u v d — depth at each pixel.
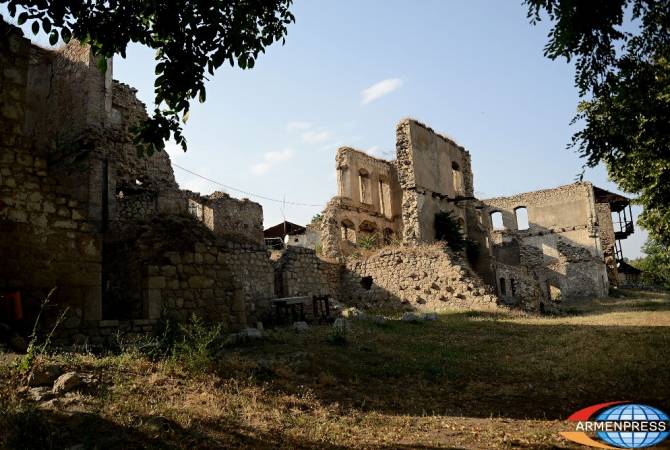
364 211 32.31
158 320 9.58
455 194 30.05
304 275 20.92
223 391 6.32
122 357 6.96
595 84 7.80
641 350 9.99
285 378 7.53
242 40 6.48
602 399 7.12
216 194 27.16
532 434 5.61
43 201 8.62
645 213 13.27
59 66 15.40
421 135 27.28
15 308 7.79
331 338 10.80
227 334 10.45
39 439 4.14
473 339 12.38
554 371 8.84
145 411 5.11
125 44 6.27
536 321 16.17
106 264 11.02
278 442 4.93
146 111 20.55
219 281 10.87
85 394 5.39
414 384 8.15
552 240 38.97
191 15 6.14
